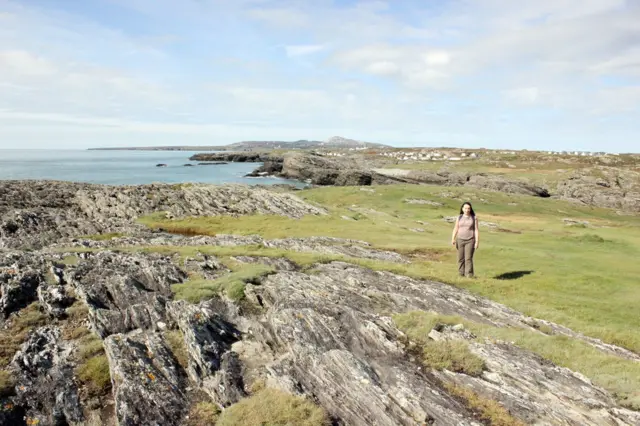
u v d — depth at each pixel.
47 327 17.48
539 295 21.81
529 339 14.68
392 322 16.30
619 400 11.35
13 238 43.00
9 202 60.50
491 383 12.48
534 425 10.80
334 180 171.62
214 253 28.62
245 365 14.82
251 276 21.36
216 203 70.44
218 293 20.03
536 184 159.88
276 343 15.76
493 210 95.44
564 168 199.62
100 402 13.52
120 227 52.12
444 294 19.94
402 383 12.55
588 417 10.73
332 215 66.88
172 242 37.38
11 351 15.82
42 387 13.96
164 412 12.61
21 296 19.47
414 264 28.59
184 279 22.50
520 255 33.06
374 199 101.12
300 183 170.00
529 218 81.94
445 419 11.00
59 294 19.47
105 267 22.69
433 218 74.38
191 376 14.40
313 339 15.11
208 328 16.47
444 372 13.25
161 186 79.06
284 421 11.41
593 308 20.11
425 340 15.02
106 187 76.81
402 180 176.25
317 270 24.09
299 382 13.19
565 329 16.78
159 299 19.09
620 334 16.39
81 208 64.38
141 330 17.19
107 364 15.00
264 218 63.28
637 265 30.08
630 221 99.69
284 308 17.34
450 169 193.00
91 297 18.92
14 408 13.03
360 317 16.50
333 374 13.11
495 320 17.39
